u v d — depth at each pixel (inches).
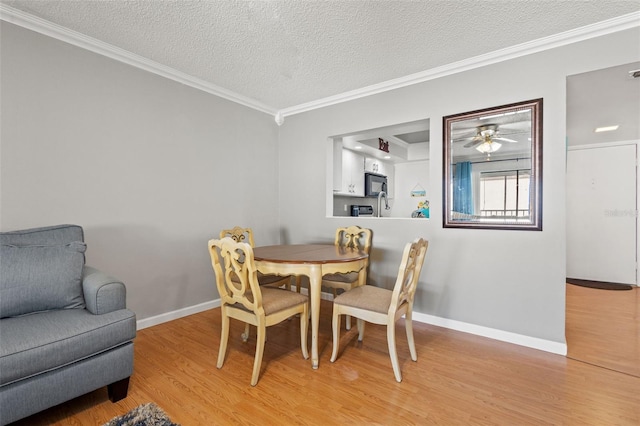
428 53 97.6
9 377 50.4
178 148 114.9
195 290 120.9
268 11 77.2
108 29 85.8
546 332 91.0
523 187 94.3
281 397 67.5
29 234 74.5
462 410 63.4
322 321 115.3
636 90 101.5
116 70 97.8
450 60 102.3
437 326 109.4
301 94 134.0
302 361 83.7
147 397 67.2
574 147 185.3
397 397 67.7
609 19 79.5
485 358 85.6
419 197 237.5
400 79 116.0
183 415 61.5
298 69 109.7
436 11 76.7
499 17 79.0
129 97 101.0
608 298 145.4
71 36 87.0
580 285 169.6
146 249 105.7
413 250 75.5
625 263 173.5
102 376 61.9
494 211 99.0
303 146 149.0
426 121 116.1
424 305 113.0
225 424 59.1
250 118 142.9
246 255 71.1
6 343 52.4
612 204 176.4
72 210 89.0
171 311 113.2
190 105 118.5
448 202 107.4
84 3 74.5
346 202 201.6
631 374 77.2
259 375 76.3
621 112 126.6
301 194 150.3
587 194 182.4
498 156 98.1
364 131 132.1
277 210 157.9
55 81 85.6
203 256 123.6
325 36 88.5
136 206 103.0
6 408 51.0
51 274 68.1
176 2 74.0
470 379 74.9
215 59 103.0
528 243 93.7
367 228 127.6
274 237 155.7
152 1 73.5
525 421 60.1
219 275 79.6
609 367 80.7
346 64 105.7
